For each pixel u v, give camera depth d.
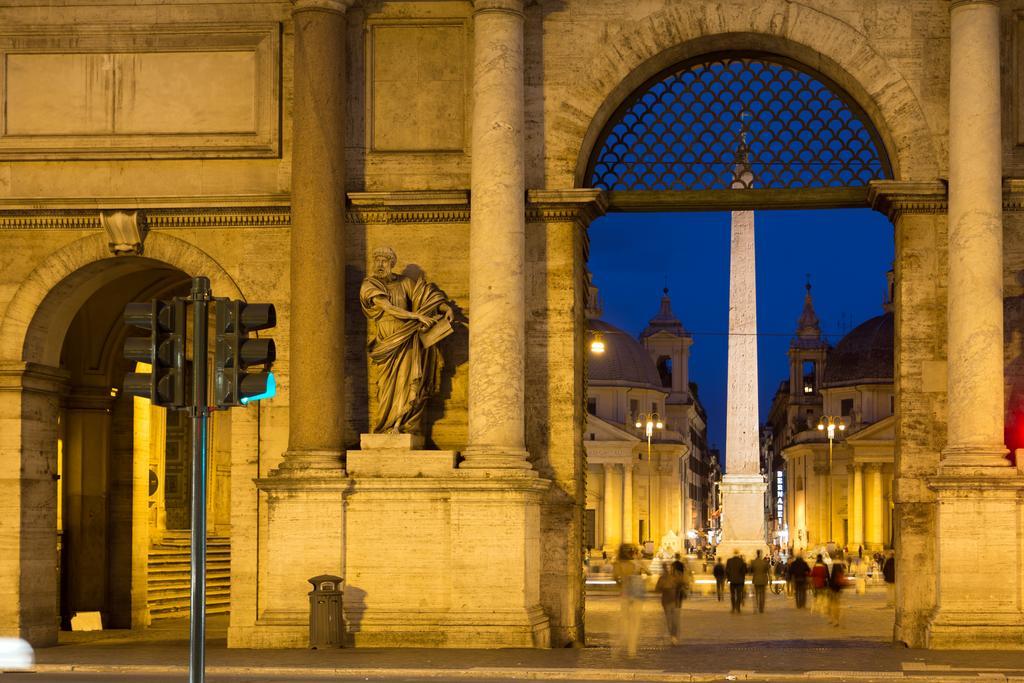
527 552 33.84
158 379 17.86
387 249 34.97
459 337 35.50
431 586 34.03
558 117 35.81
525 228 35.56
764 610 59.50
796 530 175.25
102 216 36.03
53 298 36.62
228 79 36.41
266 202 35.72
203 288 18.03
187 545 50.56
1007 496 33.28
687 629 47.00
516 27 35.00
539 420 35.38
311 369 34.62
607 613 55.91
